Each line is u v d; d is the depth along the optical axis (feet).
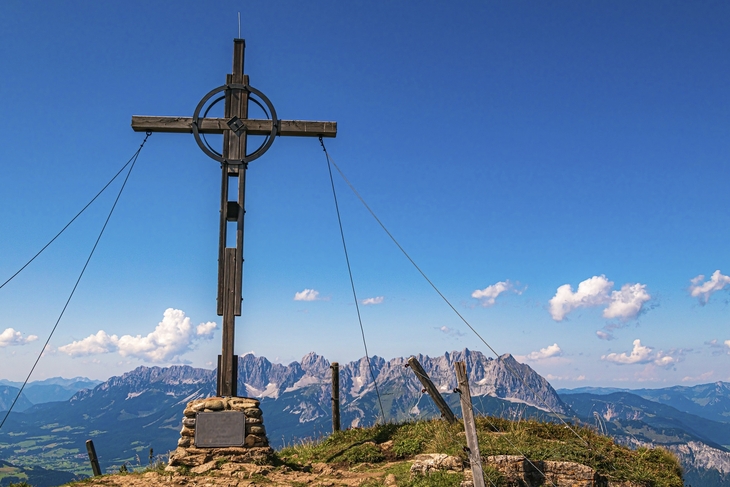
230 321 64.85
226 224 67.00
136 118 68.44
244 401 61.57
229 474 53.88
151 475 52.70
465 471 51.19
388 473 55.98
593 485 52.60
